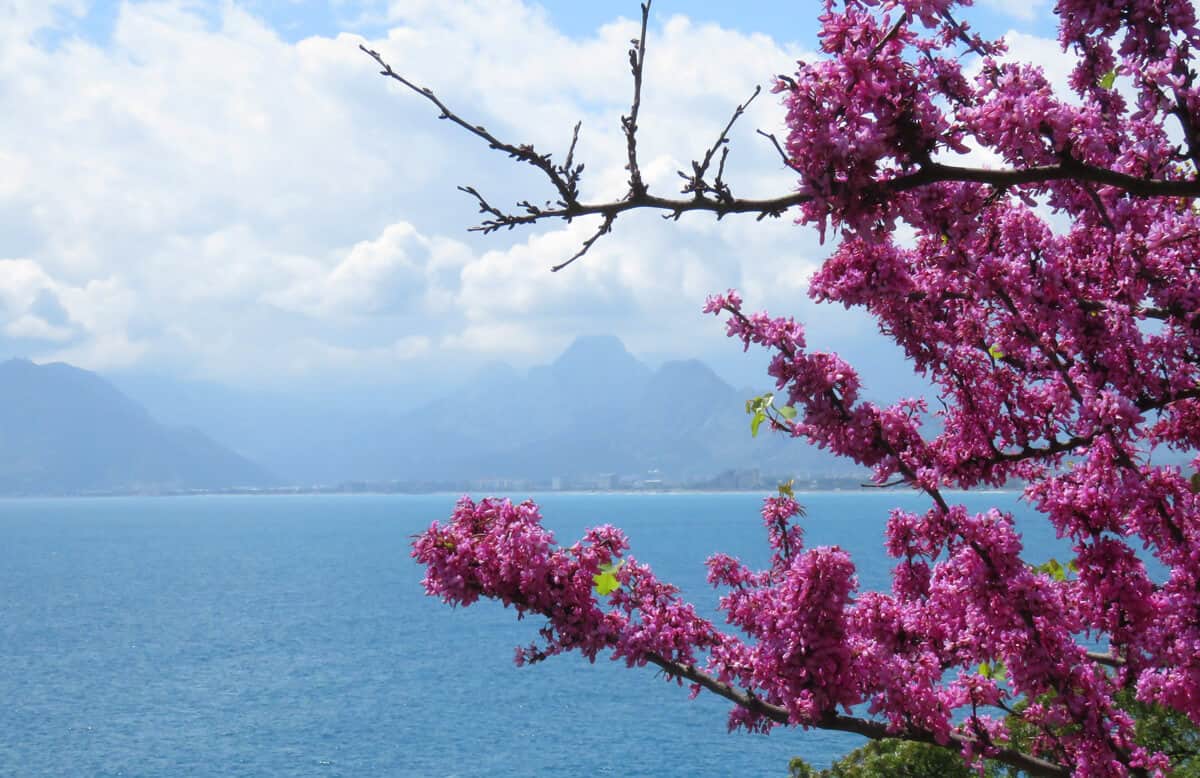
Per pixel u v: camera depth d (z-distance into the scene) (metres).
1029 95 4.54
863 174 4.53
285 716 76.88
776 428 6.00
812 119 4.48
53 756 64.38
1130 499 5.55
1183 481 5.62
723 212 4.40
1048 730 5.88
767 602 5.90
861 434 5.81
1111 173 4.55
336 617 143.38
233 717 76.56
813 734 66.50
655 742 65.94
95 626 131.62
